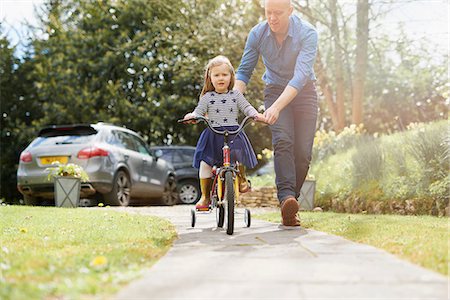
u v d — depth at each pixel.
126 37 20.75
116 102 20.16
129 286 2.29
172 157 13.53
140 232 4.38
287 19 4.99
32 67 22.47
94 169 9.66
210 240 3.94
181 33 18.05
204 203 4.96
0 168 21.91
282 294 2.19
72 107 20.19
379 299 2.11
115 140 10.47
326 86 15.33
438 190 6.81
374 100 22.59
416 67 20.55
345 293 2.20
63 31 21.39
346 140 11.61
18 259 2.84
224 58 4.89
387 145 9.00
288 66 5.14
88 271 2.50
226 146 4.57
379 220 5.17
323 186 10.05
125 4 21.11
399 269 2.66
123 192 10.40
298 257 3.05
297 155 5.25
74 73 20.62
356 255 3.10
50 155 9.84
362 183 8.88
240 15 17.77
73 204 9.33
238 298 2.13
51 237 4.02
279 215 6.72
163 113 19.86
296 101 5.18
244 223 5.51
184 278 2.47
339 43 15.08
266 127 20.11
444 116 10.41
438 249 3.04
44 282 2.28
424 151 7.46
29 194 10.20
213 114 4.81
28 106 22.78
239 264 2.83
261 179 12.77
